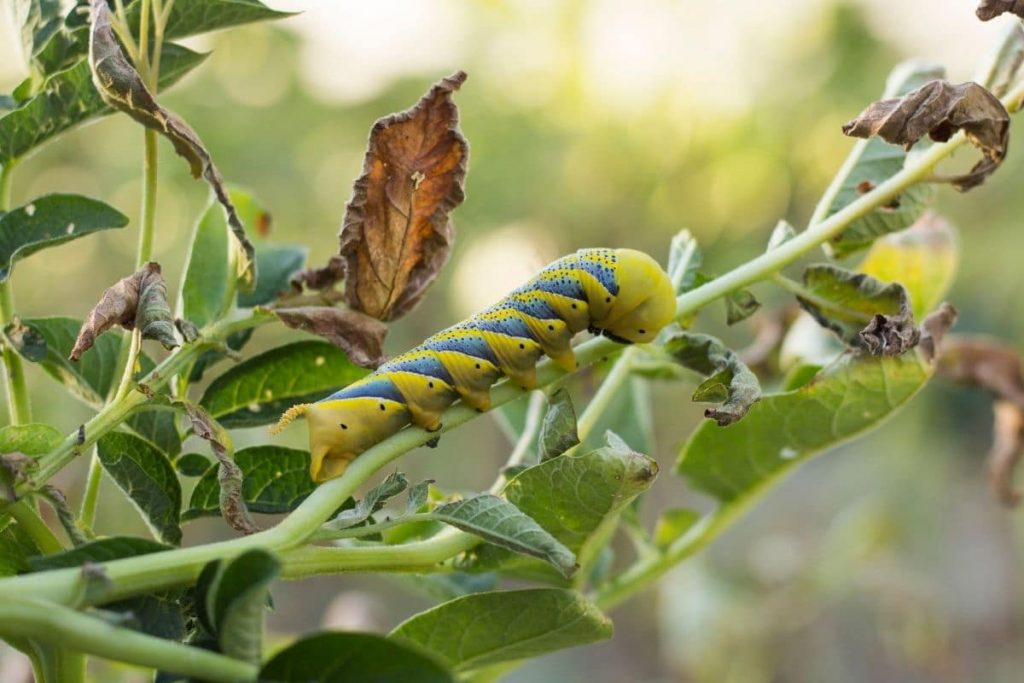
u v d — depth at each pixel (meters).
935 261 0.87
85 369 0.77
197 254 0.79
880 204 0.77
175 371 0.75
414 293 0.77
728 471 0.82
